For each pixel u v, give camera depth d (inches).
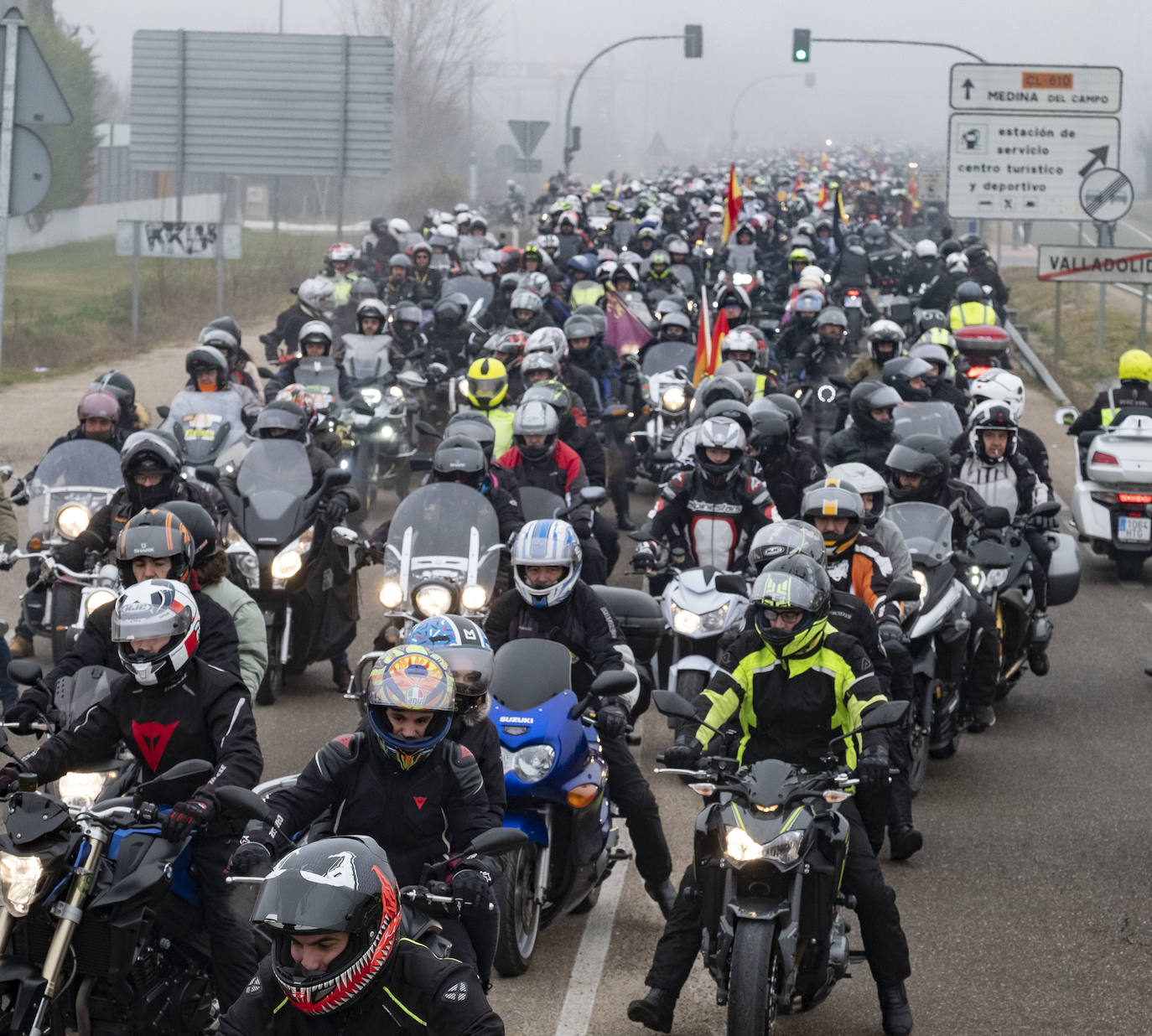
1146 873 967.0
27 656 1301.7
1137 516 1840.6
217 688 652.1
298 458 1279.5
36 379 3132.4
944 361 1786.4
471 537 1093.8
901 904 914.7
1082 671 1469.0
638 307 2659.9
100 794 641.6
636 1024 745.0
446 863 569.0
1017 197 3880.4
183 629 640.4
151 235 3351.4
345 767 600.4
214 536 802.8
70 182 6515.8
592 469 1448.1
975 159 3873.0
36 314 4008.4
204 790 607.8
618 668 834.2
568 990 781.9
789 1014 748.6
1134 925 881.5
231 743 644.1
